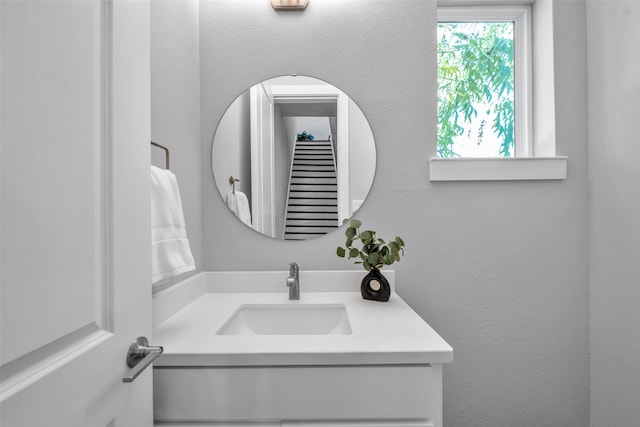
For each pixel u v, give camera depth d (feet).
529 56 5.06
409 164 4.68
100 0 1.78
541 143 4.88
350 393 2.61
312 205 4.71
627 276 4.02
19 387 1.26
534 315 4.61
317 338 2.88
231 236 4.71
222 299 4.27
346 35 4.73
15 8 1.26
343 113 4.72
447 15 5.18
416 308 4.65
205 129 4.74
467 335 4.64
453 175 4.60
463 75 5.22
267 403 2.60
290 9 4.73
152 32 3.32
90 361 1.63
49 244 1.41
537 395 4.61
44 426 1.36
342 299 4.21
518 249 4.62
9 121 1.23
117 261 1.85
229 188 4.73
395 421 2.64
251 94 4.74
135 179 2.04
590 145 4.57
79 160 1.60
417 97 4.68
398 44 4.70
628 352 4.01
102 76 1.79
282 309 4.06
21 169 1.28
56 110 1.46
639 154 3.85
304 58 4.73
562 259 4.60
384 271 4.58
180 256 3.10
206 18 4.74
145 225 2.17
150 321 2.22
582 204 4.60
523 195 4.62
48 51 1.42
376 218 4.68
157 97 3.43
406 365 2.64
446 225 4.65
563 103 4.63
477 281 4.64
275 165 4.73
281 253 4.71
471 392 4.63
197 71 4.63
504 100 5.21
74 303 1.55
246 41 4.74
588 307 4.60
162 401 2.59
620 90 4.10
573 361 4.60
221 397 2.60
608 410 4.30
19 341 1.26
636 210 3.91
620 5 4.08
